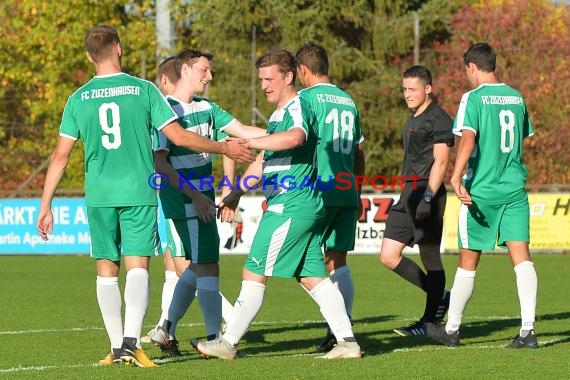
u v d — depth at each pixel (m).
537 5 87.56
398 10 93.25
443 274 28.75
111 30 22.53
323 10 90.44
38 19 84.56
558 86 76.00
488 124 25.03
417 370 21.47
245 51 91.38
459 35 88.50
